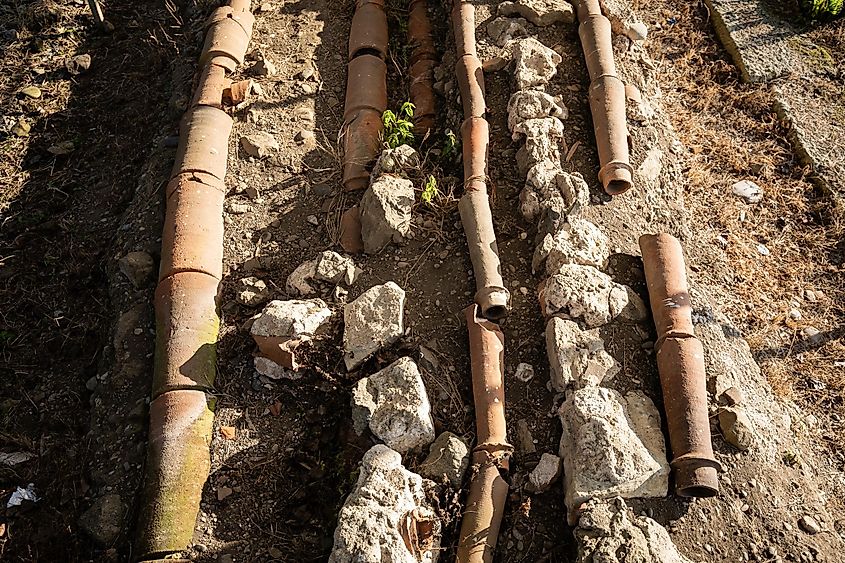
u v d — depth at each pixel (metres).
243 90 2.79
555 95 2.68
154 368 2.16
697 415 1.92
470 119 2.58
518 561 1.85
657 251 2.20
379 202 2.38
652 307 2.15
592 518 1.78
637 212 2.44
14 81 3.31
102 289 2.59
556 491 1.93
